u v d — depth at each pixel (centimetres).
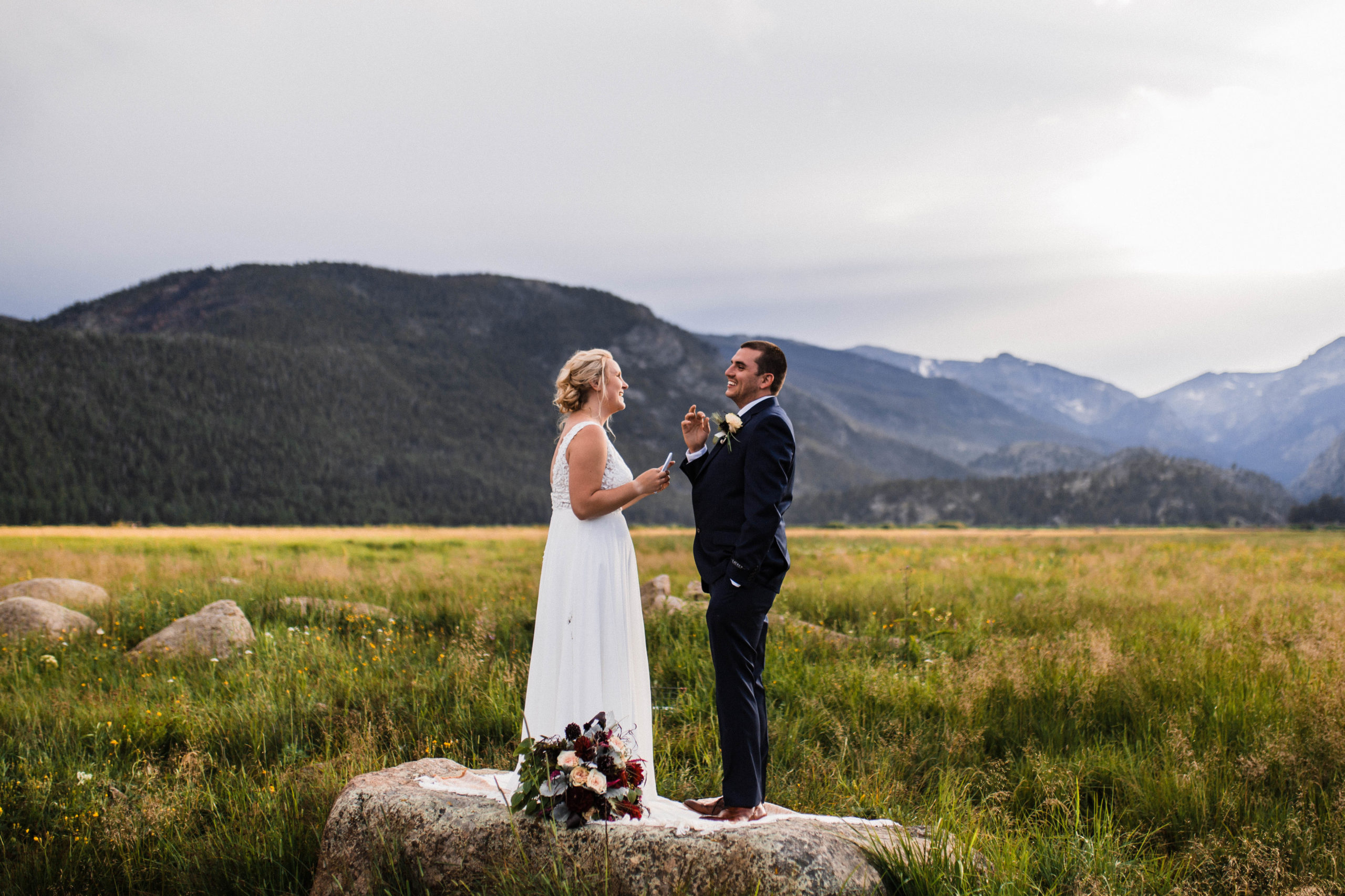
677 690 662
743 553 321
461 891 285
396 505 19775
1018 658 655
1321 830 370
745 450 337
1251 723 489
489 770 402
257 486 18362
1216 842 361
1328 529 13925
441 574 1479
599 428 353
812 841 267
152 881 356
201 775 464
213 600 1085
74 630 867
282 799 404
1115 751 475
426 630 933
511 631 866
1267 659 612
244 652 767
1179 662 624
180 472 17675
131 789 452
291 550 2577
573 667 341
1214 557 1869
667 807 345
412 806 307
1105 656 616
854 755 496
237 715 572
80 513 14750
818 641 792
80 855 370
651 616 872
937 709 570
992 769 465
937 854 286
